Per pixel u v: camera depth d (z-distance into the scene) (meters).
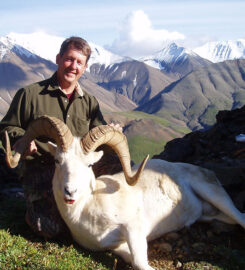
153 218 1.66
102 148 1.82
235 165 2.13
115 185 1.61
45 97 1.73
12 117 1.71
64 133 1.45
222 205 1.70
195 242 1.67
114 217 1.50
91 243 1.55
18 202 2.13
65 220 1.55
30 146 1.61
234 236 1.69
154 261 1.55
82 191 1.46
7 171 3.34
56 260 1.41
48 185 1.67
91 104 1.83
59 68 1.73
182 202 1.73
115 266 1.44
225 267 1.48
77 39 1.71
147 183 1.71
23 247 1.50
